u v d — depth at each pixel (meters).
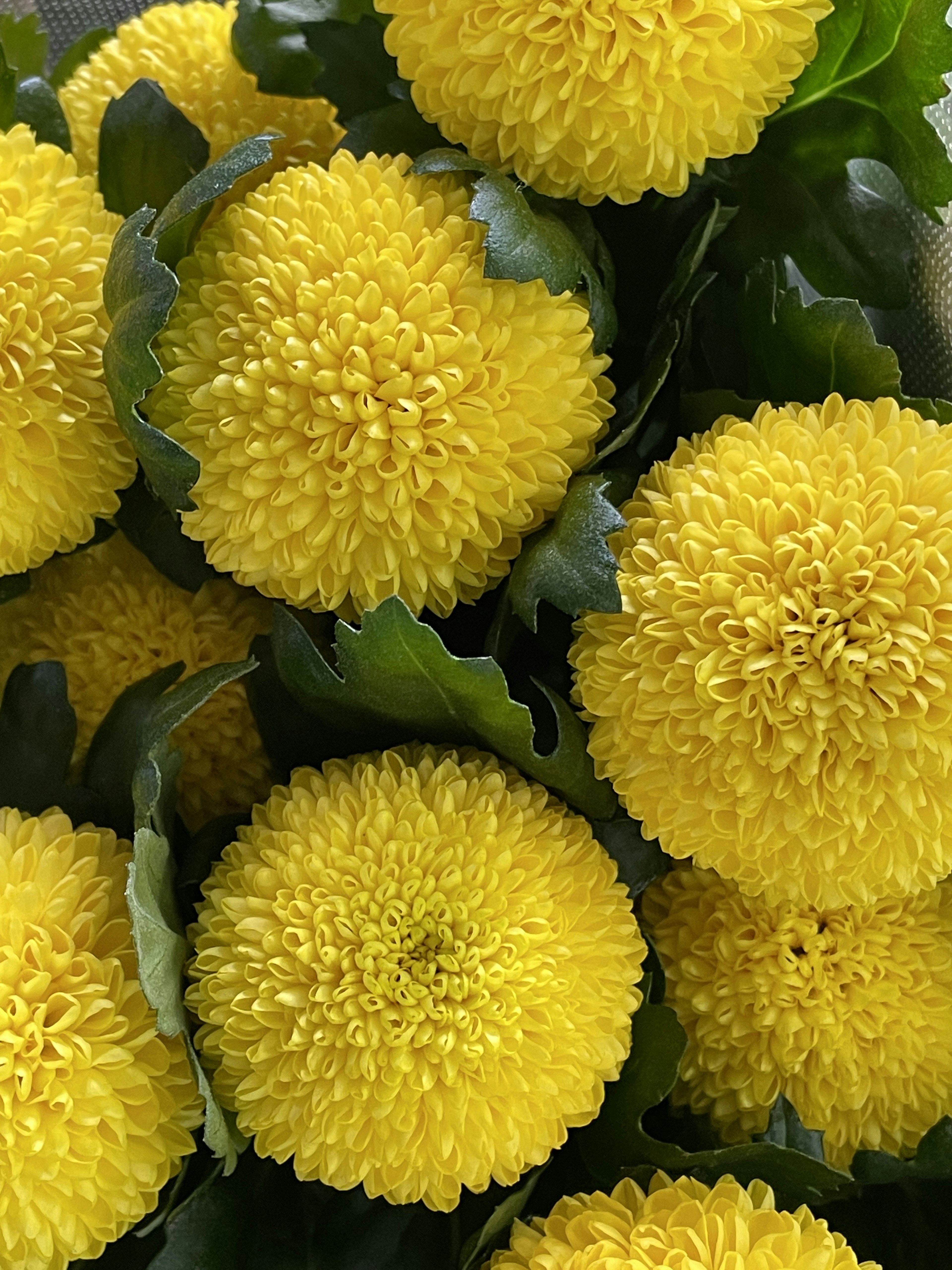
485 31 0.21
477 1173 0.20
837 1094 0.24
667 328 0.24
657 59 0.21
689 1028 0.25
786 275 0.27
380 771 0.22
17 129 0.24
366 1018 0.20
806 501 0.21
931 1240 0.25
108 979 0.21
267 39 0.27
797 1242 0.21
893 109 0.24
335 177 0.22
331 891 0.21
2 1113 0.19
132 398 0.21
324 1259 0.23
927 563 0.20
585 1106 0.21
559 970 0.21
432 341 0.21
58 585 0.27
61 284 0.22
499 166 0.22
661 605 0.21
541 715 0.24
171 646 0.26
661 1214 0.21
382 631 0.21
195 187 0.21
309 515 0.21
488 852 0.21
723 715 0.20
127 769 0.24
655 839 0.24
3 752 0.24
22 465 0.22
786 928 0.24
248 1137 0.21
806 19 0.22
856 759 0.20
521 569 0.22
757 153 0.26
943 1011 0.24
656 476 0.22
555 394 0.22
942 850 0.21
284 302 0.21
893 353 0.23
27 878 0.21
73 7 0.34
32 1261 0.20
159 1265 0.21
